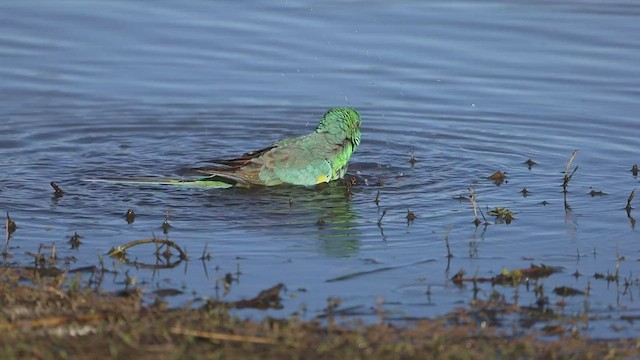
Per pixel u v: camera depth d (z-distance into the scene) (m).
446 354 11.70
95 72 24.58
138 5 28.08
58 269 14.01
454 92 23.64
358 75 24.47
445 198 17.62
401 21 27.02
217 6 28.06
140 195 17.64
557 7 27.84
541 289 13.72
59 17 27.14
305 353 11.62
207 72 24.69
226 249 15.11
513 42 25.83
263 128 22.05
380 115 22.58
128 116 22.50
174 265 14.45
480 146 20.78
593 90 23.45
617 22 26.72
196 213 16.72
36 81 23.98
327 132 18.64
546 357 11.84
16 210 16.66
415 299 13.45
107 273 14.05
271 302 13.21
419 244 15.44
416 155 20.28
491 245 15.41
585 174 18.91
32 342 11.60
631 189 18.00
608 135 21.16
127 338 11.64
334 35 26.20
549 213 16.78
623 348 12.12
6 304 12.68
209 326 12.17
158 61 25.16
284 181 18.23
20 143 20.69
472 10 27.72
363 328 12.41
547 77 24.12
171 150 20.58
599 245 15.41
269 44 25.83
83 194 17.61
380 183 18.47
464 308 13.16
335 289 13.72
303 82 24.17
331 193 17.89
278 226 16.16
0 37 26.00
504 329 12.58
